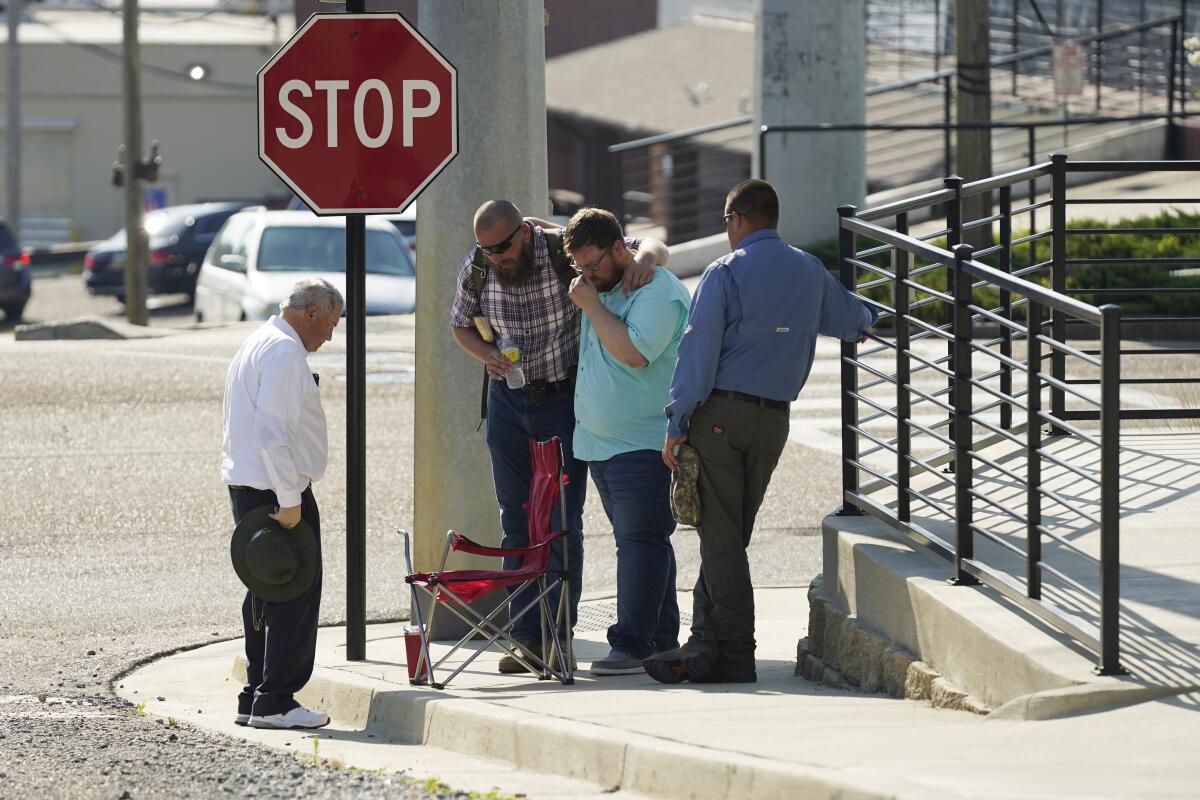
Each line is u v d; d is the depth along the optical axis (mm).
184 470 46656
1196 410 33875
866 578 24859
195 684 28812
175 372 61719
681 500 24250
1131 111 98750
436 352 30078
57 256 193250
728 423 23969
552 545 27062
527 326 26500
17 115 186000
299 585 24828
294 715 24906
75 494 43781
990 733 18453
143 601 34688
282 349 24453
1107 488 19094
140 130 109562
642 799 18406
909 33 128750
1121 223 69500
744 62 152750
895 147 98625
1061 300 20172
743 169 131000
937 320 66688
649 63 159750
